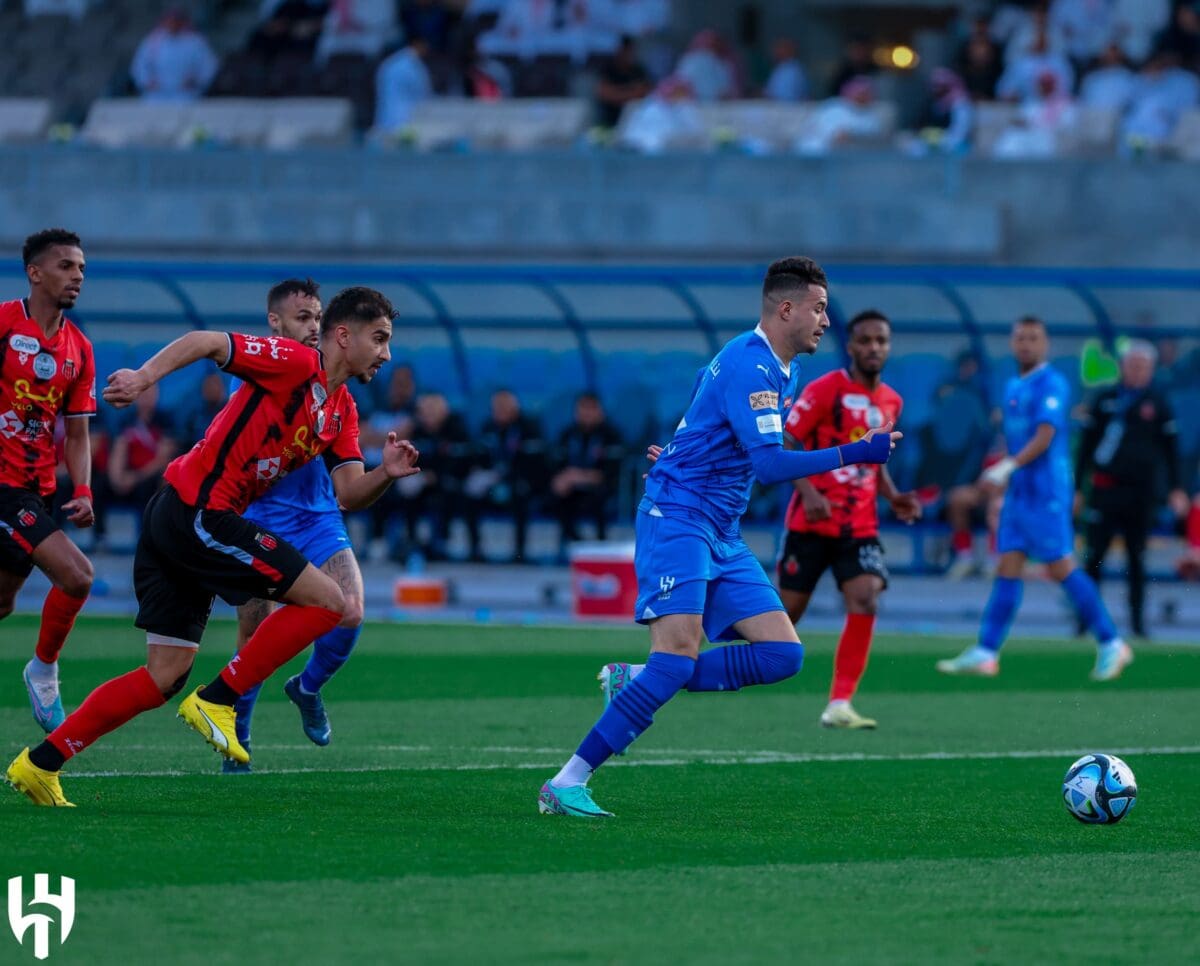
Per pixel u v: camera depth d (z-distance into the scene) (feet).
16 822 61.00
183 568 63.98
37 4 287.69
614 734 64.95
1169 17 257.14
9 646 125.08
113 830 59.98
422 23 269.85
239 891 51.52
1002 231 219.20
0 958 44.32
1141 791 73.97
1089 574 145.07
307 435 65.00
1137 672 121.39
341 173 234.99
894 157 224.53
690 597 64.75
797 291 64.44
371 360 67.05
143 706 64.34
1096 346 176.24
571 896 51.88
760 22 289.53
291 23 277.23
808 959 45.50
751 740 88.53
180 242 232.53
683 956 45.50
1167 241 218.79
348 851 57.52
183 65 269.23
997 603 117.39
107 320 187.93
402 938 46.70
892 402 93.04
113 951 45.06
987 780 76.13
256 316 186.60
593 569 157.07
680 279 164.76
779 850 59.62
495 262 226.99
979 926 49.26
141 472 187.11
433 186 232.94
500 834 61.21
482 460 183.01
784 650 65.31
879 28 295.89
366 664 119.34
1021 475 116.37
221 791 69.21
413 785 71.77
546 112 247.09
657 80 265.54
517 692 105.91
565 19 271.90
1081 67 257.14
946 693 109.81
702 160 227.61
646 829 62.95
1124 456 142.20
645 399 187.52
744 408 63.82
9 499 74.64
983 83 249.96
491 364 199.21
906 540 193.47
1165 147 220.64
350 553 74.79
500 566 183.32
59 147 239.91
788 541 94.27
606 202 224.74
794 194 225.97
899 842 61.57
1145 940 48.01
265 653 64.44
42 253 74.23
